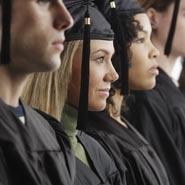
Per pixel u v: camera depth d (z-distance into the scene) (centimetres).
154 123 618
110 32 455
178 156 607
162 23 676
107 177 435
